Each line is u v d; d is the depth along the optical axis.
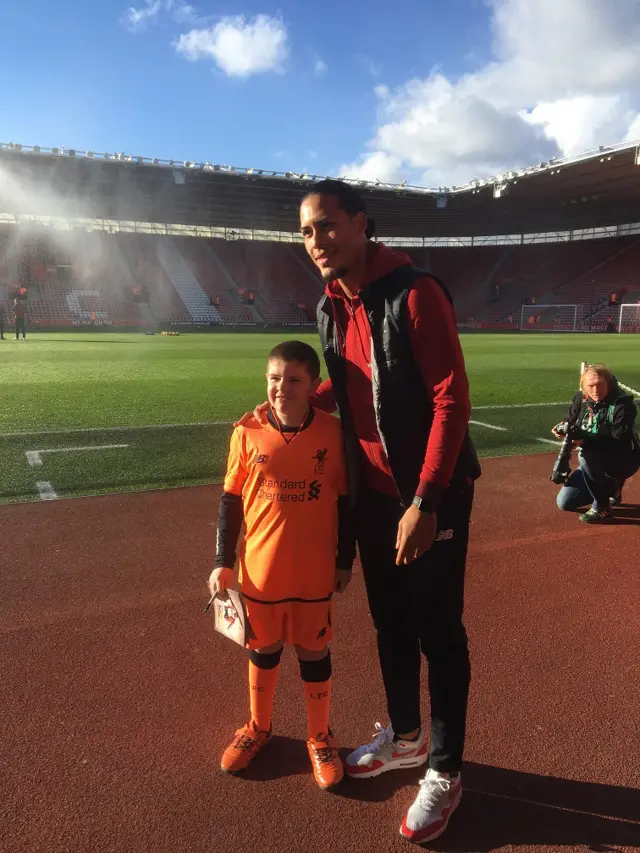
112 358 17.97
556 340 31.86
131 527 4.53
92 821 1.99
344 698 2.64
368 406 2.02
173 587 3.60
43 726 2.42
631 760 2.28
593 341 30.94
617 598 3.55
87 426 7.96
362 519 2.15
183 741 2.36
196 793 2.12
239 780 2.19
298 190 43.03
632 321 45.81
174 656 2.91
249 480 2.18
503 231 57.56
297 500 2.12
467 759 2.29
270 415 2.19
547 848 1.93
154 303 47.09
